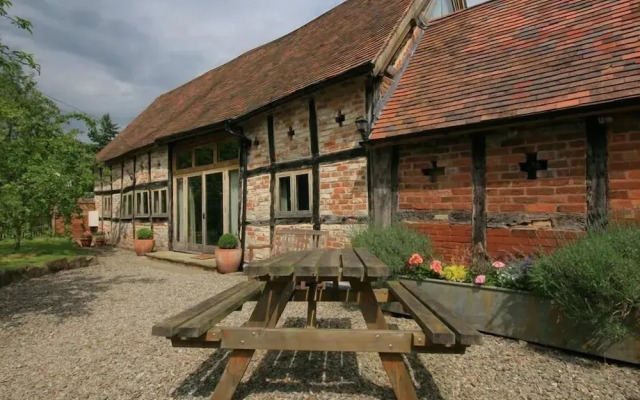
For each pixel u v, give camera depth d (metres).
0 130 5.74
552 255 3.38
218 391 2.27
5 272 6.84
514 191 4.43
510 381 2.79
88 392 2.73
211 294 5.89
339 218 6.13
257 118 7.89
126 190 13.48
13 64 4.69
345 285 4.44
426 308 2.50
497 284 3.75
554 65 4.54
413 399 2.19
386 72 5.94
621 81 3.73
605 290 2.84
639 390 2.61
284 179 7.30
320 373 2.95
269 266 2.37
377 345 2.12
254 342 2.16
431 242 4.89
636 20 4.37
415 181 5.25
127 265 9.23
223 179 9.06
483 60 5.47
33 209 7.44
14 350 3.63
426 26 7.25
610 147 3.82
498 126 4.36
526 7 6.01
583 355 3.20
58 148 8.75
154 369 3.10
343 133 6.12
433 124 4.87
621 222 3.71
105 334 4.04
